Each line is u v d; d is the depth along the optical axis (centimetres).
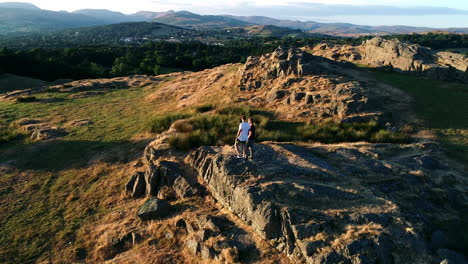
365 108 2141
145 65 9438
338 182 1112
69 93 4309
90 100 3844
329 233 855
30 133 2639
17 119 3066
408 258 784
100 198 1562
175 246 1099
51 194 1658
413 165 1313
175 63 11019
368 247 789
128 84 4919
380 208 946
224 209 1182
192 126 2144
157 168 1509
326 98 2328
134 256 1089
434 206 1055
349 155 1412
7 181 1820
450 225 957
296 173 1151
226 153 1380
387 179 1167
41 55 9669
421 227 880
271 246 934
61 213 1484
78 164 1977
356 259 765
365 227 855
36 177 1855
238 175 1173
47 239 1309
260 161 1250
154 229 1191
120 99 3866
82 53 10662
